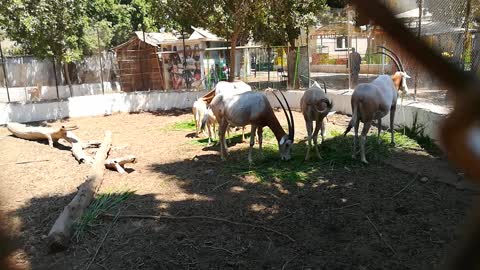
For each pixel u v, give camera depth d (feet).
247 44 72.43
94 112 55.67
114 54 75.36
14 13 46.01
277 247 16.75
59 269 15.33
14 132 41.01
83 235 18.16
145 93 58.34
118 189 24.12
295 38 61.67
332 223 18.67
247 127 41.37
